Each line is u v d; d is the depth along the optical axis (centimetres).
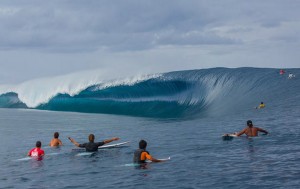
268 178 1034
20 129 3108
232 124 2514
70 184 1117
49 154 1723
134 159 1397
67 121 3825
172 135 2223
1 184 1160
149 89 4953
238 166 1216
